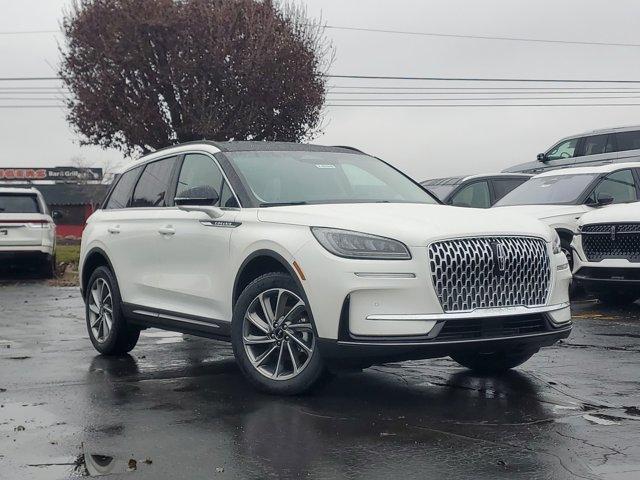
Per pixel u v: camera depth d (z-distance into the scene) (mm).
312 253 5746
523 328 5848
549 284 6016
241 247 6336
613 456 4590
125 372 7211
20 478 4352
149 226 7504
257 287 6141
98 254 8320
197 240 6852
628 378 6602
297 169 7062
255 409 5734
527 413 5527
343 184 7051
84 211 63312
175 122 29281
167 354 8133
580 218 11445
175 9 28266
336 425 5289
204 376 6961
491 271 5719
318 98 30078
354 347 5547
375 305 5520
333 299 5598
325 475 4336
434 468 4414
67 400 6113
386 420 5395
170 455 4723
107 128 29906
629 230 10688
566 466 4426
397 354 5504
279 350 6070
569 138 23547
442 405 5789
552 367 7074
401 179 7570
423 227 5660
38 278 19000
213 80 28688
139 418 5555
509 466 4434
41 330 10016
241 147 7258
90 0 29438
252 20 28516
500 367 6789
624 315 10531
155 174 7906
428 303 5504
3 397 6227
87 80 29594
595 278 11023
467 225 5793
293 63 29156
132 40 28516
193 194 6598
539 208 12516
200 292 6809
